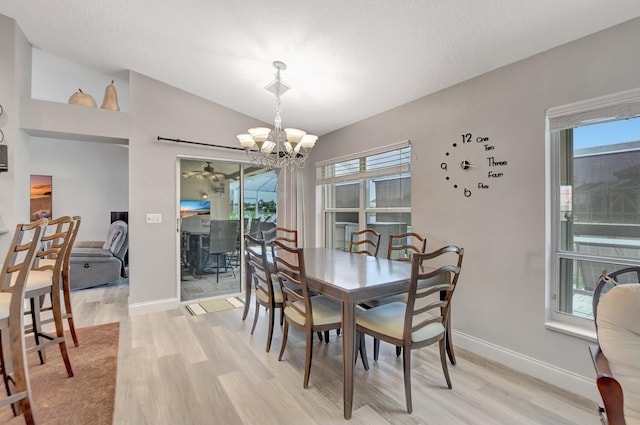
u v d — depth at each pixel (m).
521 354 2.22
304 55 2.68
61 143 5.85
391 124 3.33
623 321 1.15
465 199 2.59
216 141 3.90
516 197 2.25
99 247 5.27
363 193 3.85
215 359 2.38
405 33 2.21
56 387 2.01
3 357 1.77
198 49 2.87
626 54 1.76
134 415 1.73
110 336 2.81
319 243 4.61
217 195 4.08
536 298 2.14
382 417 1.73
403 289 1.99
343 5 2.07
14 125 2.82
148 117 3.49
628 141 1.85
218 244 4.11
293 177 4.56
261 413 1.76
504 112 2.32
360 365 2.33
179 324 3.12
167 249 3.62
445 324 2.03
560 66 2.02
